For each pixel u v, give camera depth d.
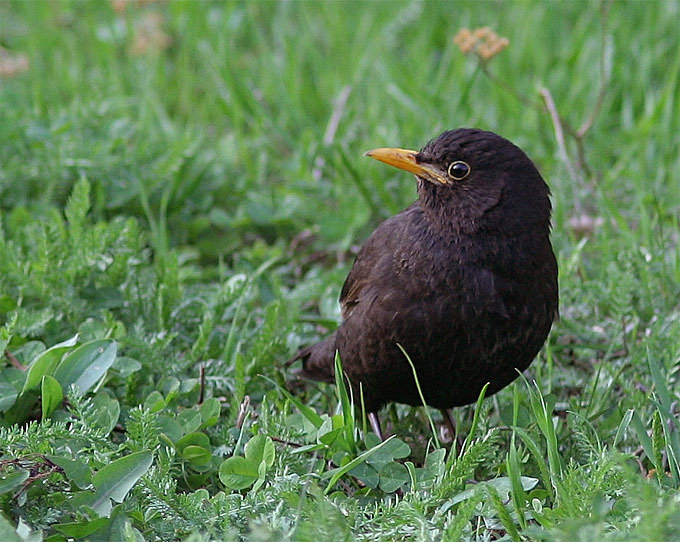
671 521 6.70
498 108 15.57
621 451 8.87
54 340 9.89
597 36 16.77
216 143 14.98
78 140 13.27
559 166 13.65
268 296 11.62
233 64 16.66
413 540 7.38
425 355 8.70
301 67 16.97
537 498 7.87
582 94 15.81
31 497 7.52
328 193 13.84
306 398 10.21
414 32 18.11
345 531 6.68
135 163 13.07
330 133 14.87
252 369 9.77
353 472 8.27
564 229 12.66
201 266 12.88
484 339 8.62
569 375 10.02
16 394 8.68
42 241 10.27
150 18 17.42
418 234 8.76
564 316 10.89
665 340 10.27
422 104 15.55
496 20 17.61
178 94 16.61
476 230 8.66
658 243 11.69
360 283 9.19
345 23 17.94
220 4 19.09
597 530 6.59
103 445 8.08
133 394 9.25
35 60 17.25
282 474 8.00
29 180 12.85
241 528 7.40
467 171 8.75
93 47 17.58
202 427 8.80
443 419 10.10
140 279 10.77
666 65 16.38
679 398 9.20
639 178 13.41
